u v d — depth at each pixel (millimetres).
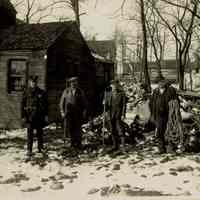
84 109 9883
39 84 16328
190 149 9016
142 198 5508
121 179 6863
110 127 9703
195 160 7895
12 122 16562
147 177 6922
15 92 16703
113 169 7547
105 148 9734
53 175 7367
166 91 9086
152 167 7613
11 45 16844
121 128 9609
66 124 9773
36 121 9242
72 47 19406
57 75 17531
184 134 9422
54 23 19172
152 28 38969
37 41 16859
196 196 5598
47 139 11797
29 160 8594
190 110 11766
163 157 8492
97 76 26844
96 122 12391
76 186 6504
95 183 6656
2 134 13492
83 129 12289
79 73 20453
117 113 9578
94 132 11594
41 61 16312
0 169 7879
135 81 37594
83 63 21062
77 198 5738
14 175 7324
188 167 7320
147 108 12883
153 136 10719
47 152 9562
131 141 10477
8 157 9055
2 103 16797
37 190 6301
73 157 8891
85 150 9672
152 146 9930
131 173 7254
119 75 61031
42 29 18469
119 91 9719
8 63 16797
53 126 15594
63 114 9734
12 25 19859
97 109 22656
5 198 5785
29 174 7477
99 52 62781
